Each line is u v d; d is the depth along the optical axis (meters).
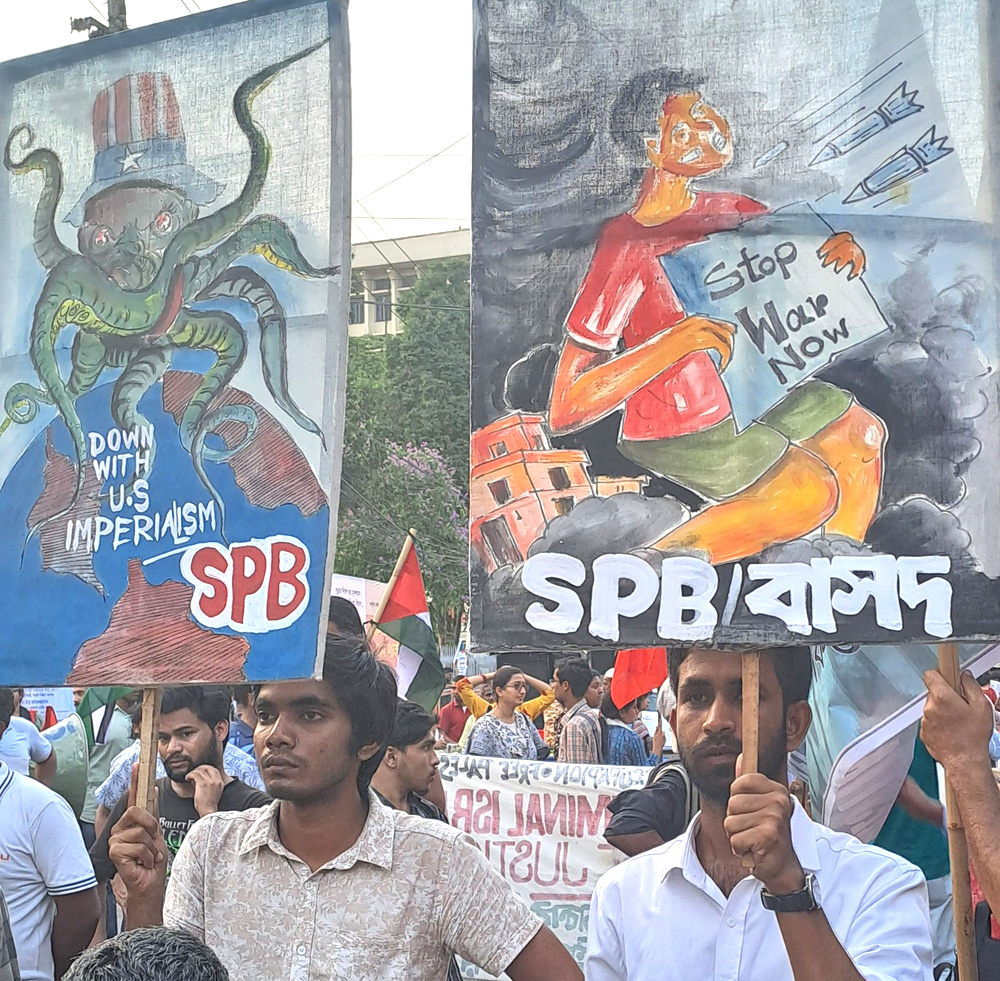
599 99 2.76
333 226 2.90
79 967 2.17
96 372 3.09
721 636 2.55
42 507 3.08
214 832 2.76
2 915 2.90
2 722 4.27
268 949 2.62
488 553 2.68
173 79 3.11
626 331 2.69
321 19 2.96
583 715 7.53
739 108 2.71
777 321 2.64
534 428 2.70
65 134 3.21
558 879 5.24
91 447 3.06
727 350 2.65
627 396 2.67
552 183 2.76
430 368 30.67
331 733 2.66
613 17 2.77
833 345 2.61
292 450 2.86
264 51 3.01
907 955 2.47
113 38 3.17
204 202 3.04
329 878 2.65
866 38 2.66
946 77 2.61
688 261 2.69
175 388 3.00
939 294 2.58
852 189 2.64
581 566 2.63
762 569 2.56
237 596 2.84
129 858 2.77
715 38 2.73
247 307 2.96
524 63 2.79
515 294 2.74
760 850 2.29
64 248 3.17
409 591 6.28
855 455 2.57
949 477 2.53
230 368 2.95
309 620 2.74
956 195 2.59
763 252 2.66
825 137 2.66
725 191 2.69
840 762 4.30
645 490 2.63
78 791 6.65
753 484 2.59
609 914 2.72
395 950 2.60
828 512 2.56
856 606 2.52
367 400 29.89
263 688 2.73
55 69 3.23
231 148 3.03
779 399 2.61
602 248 2.72
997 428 2.52
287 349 2.90
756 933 2.55
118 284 3.10
